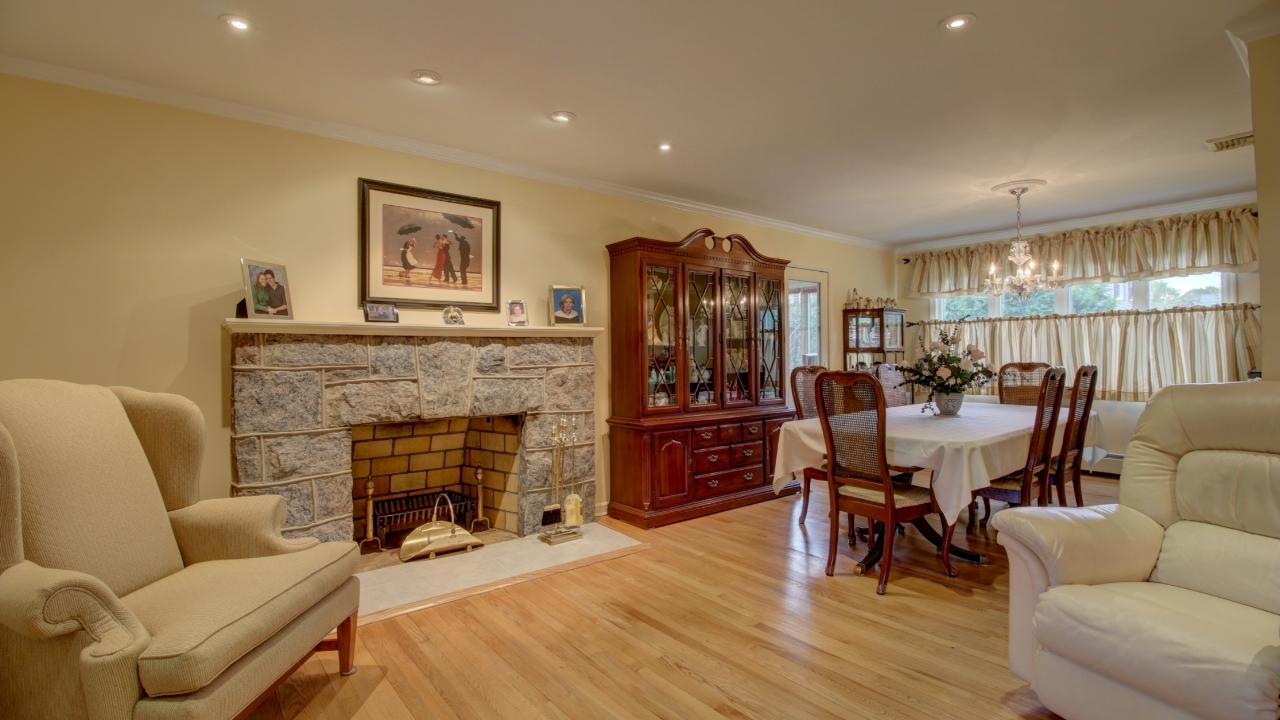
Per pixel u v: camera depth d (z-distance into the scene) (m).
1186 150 3.49
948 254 6.07
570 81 2.60
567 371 3.75
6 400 1.63
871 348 5.86
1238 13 2.09
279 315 2.81
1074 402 3.26
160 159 2.64
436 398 3.22
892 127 3.13
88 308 2.48
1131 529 1.86
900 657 2.13
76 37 2.20
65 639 1.33
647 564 3.12
